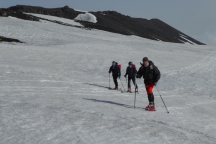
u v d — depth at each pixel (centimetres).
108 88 1686
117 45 5306
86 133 627
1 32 5591
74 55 3562
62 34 6197
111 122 738
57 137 589
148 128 713
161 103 1228
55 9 12412
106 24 11612
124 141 593
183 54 4931
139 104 1133
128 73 1631
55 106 889
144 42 6494
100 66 2998
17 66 2269
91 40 5778
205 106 1262
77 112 823
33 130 625
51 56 3344
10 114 745
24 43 4828
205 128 782
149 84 987
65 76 2061
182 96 1600
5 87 1312
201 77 2567
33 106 867
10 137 574
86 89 1518
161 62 3578
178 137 661
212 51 5831
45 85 1502
